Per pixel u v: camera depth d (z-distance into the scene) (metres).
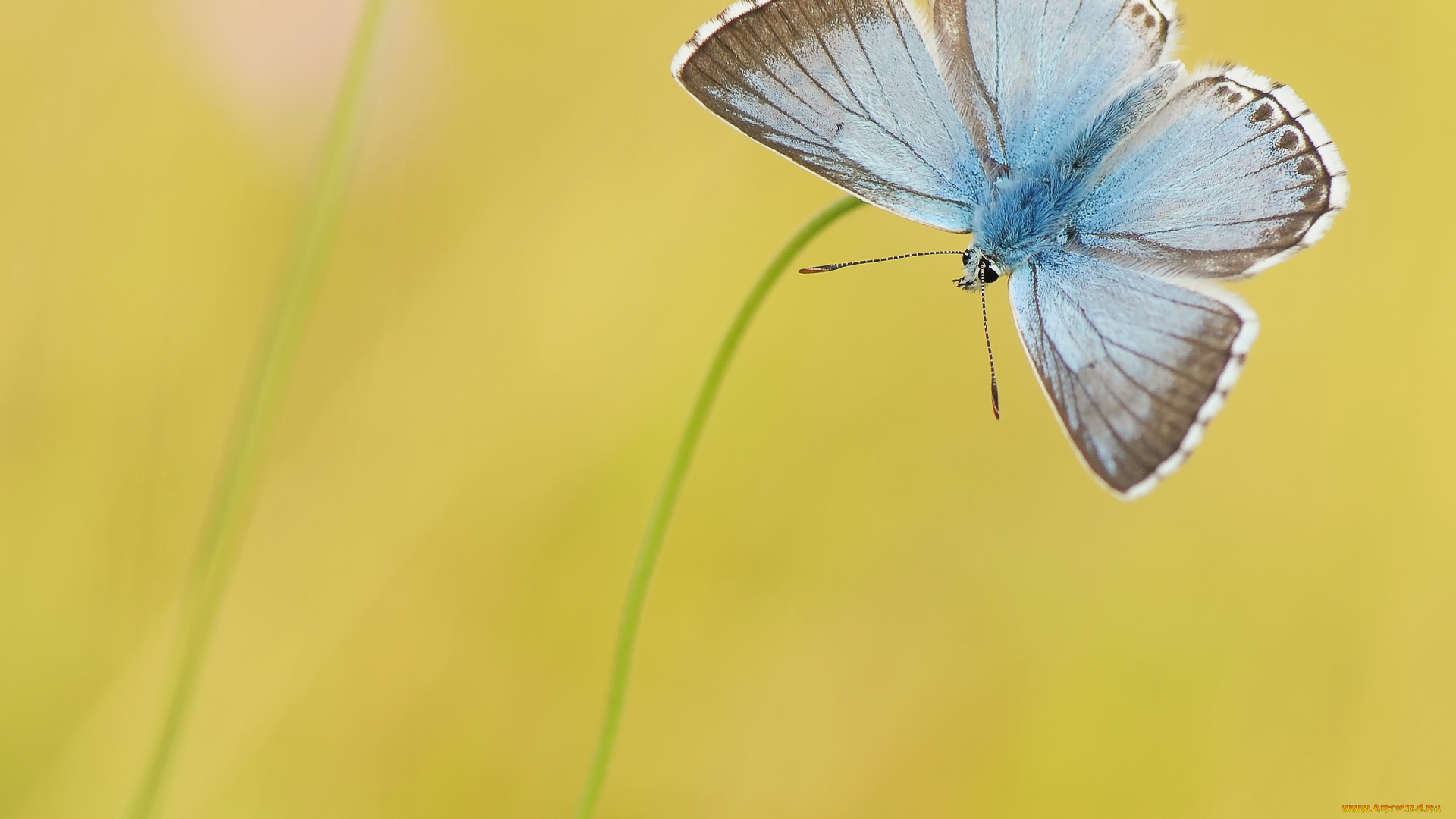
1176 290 0.23
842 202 0.23
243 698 0.27
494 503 0.27
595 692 0.27
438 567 0.27
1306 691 0.27
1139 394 0.23
